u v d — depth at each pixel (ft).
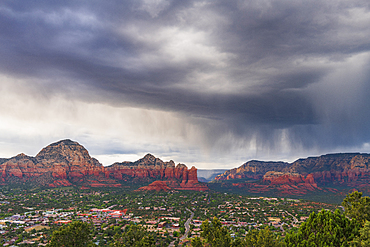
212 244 349.41
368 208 274.36
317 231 250.57
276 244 330.13
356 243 222.07
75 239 327.47
